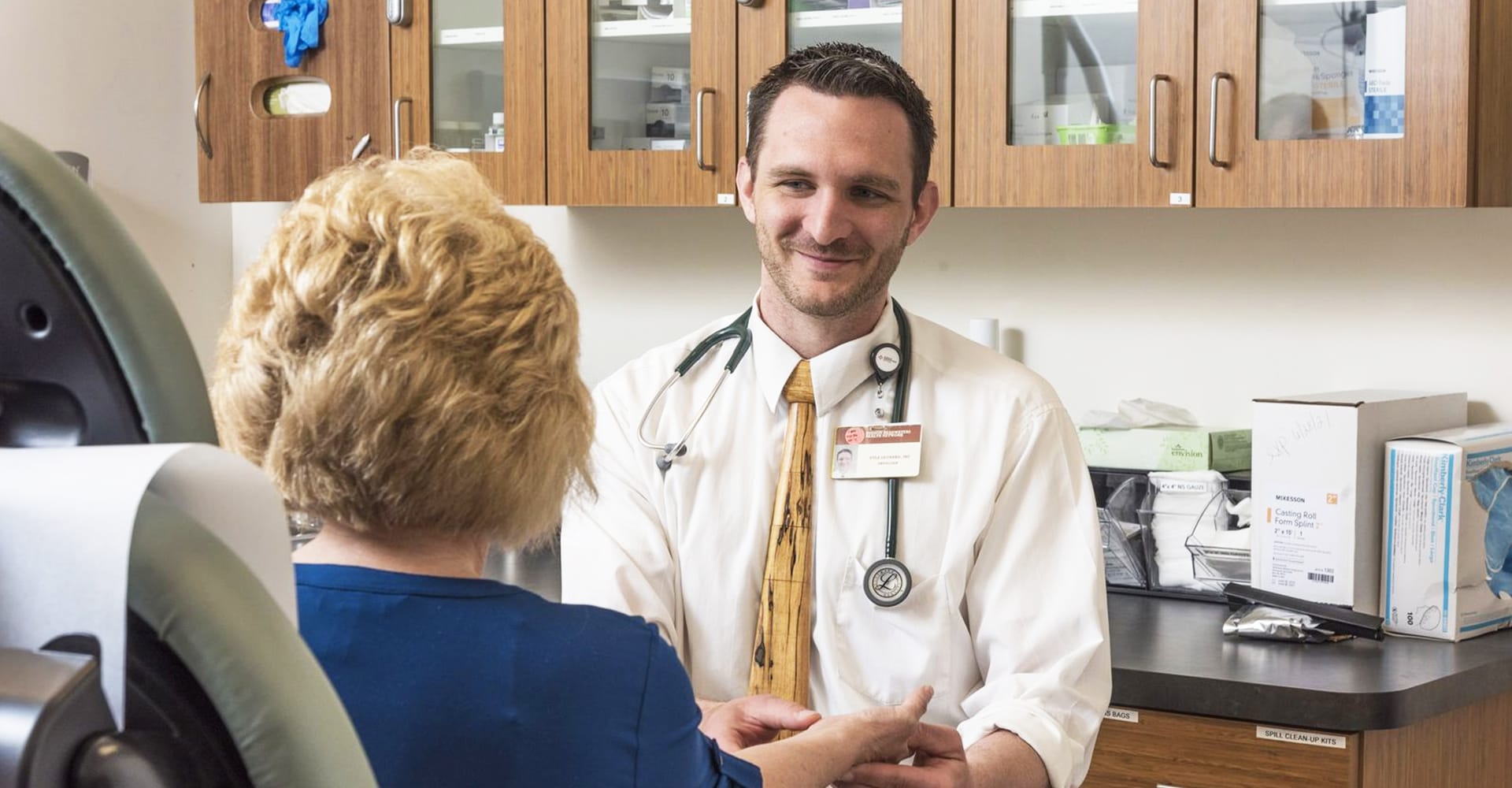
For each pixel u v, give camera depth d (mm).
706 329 1790
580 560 1667
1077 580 1614
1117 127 2371
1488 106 2176
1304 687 1932
